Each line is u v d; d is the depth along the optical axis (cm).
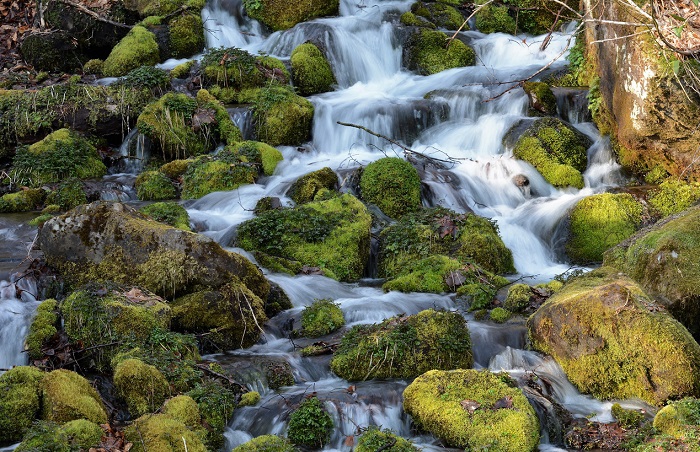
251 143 1271
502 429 628
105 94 1355
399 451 604
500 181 1213
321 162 1266
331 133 1370
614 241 1078
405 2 1802
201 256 816
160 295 814
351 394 696
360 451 613
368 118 1365
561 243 1105
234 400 687
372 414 674
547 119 1270
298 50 1527
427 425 655
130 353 707
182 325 793
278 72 1466
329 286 941
